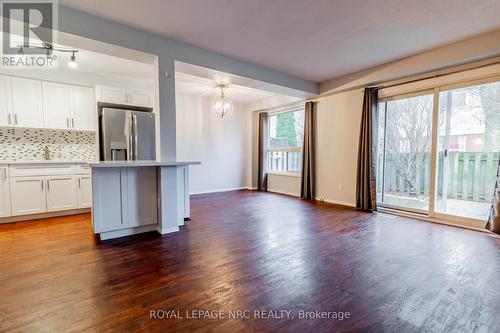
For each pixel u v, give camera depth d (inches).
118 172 109.6
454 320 56.2
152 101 180.4
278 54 136.2
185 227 128.3
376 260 88.1
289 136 241.9
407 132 156.7
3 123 136.9
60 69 152.8
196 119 237.8
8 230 121.7
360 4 89.9
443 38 116.2
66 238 110.3
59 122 153.3
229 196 224.8
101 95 160.2
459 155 135.6
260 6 91.3
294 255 92.7
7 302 61.9
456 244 103.2
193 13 96.1
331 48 128.4
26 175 138.6
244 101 261.1
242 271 79.8
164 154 118.3
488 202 126.6
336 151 190.5
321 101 200.8
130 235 114.7
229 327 53.9
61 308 59.7
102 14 96.8
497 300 63.9
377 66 153.3
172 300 63.7
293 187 233.5
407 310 60.1
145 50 111.0
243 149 274.2
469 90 130.1
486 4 89.4
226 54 136.3
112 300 63.3
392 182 165.6
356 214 155.6
